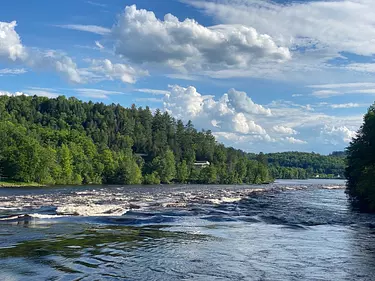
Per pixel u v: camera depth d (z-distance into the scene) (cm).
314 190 13512
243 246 2578
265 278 1817
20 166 12231
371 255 2344
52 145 15225
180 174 18725
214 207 5491
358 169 7138
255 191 11469
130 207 5106
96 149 17100
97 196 7350
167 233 3061
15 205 5112
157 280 1739
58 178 13625
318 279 1820
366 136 7588
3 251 2206
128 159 16438
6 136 12800
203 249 2447
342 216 4709
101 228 3222
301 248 2544
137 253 2272
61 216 3916
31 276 1717
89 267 1909
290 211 5225
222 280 1769
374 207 5738
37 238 2648
